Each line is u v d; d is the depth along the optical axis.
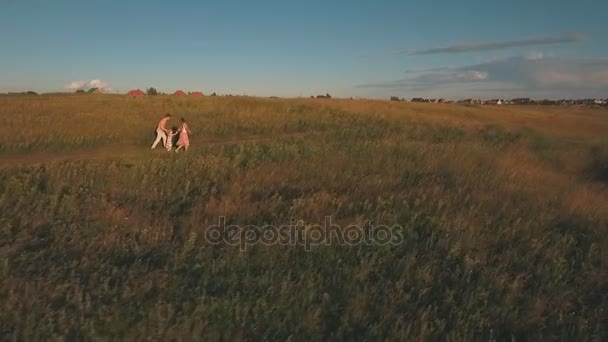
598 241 8.74
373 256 7.32
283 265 7.00
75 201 10.05
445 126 32.75
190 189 11.79
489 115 46.72
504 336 5.48
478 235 8.48
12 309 5.23
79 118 25.31
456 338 5.17
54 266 6.55
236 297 5.73
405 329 5.28
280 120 31.22
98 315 5.25
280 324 5.30
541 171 16.94
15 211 9.21
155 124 25.83
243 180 12.48
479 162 16.97
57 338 4.70
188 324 5.03
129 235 8.21
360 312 5.64
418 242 8.21
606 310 6.06
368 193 11.45
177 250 7.45
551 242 8.42
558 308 6.05
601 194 13.62
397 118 36.38
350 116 35.66
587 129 40.38
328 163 15.41
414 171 14.60
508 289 6.43
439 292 6.36
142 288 5.97
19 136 19.48
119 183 11.98
